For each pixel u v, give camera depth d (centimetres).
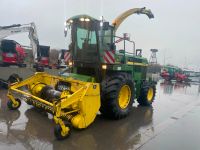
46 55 1662
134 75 725
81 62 618
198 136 507
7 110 588
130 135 483
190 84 2205
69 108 474
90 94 474
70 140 430
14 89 573
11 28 1214
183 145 450
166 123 596
